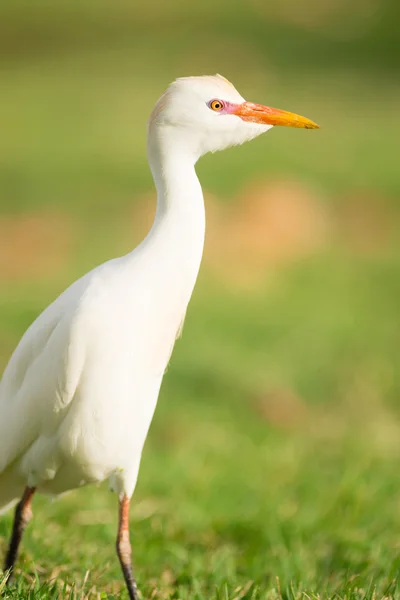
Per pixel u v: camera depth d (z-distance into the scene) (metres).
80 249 18.23
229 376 13.25
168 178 6.00
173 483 9.59
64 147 23.92
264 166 22.22
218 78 6.14
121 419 5.79
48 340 5.80
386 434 12.16
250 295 16.58
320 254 18.47
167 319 5.93
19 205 20.22
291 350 14.45
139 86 29.38
